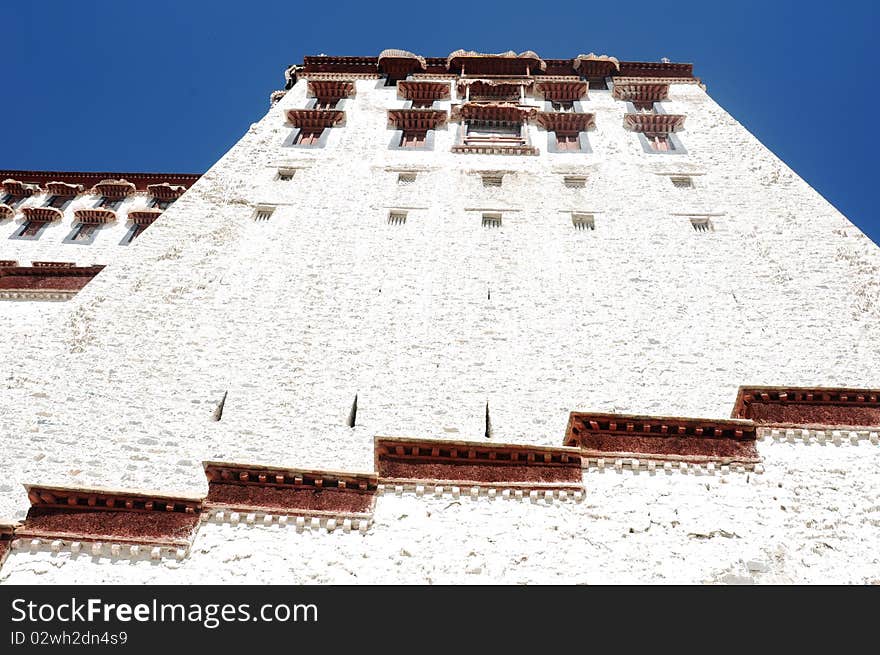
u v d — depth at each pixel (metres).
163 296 20.50
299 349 19.02
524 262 22.44
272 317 20.02
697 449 12.45
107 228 32.16
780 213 24.14
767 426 12.77
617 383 18.25
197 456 16.05
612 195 25.66
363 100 33.31
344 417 17.22
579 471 12.18
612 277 21.77
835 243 22.55
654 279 21.64
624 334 19.70
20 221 32.53
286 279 21.48
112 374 17.83
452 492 11.88
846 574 10.59
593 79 35.69
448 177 26.83
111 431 16.41
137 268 21.39
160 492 11.83
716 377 18.34
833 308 20.19
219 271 21.69
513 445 12.30
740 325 19.83
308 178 26.58
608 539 11.16
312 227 23.77
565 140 29.98
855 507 11.49
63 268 25.97
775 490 11.80
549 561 10.87
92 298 20.09
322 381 18.12
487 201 25.41
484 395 17.92
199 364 18.39
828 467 12.14
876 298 20.28
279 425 16.91
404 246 23.02
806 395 13.27
